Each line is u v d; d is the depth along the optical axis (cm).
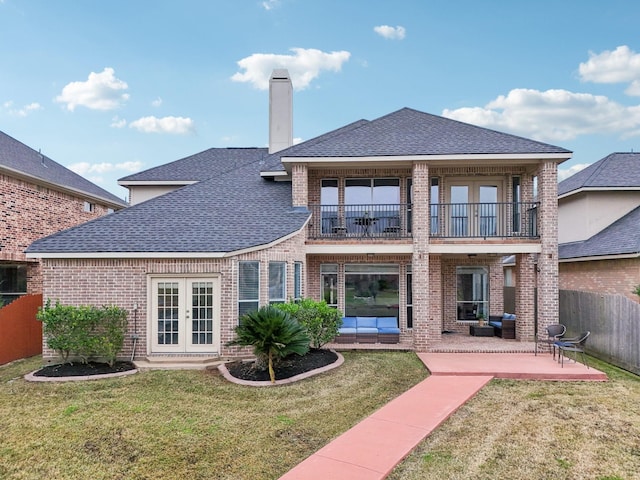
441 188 1524
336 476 531
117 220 1284
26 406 795
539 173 1392
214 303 1133
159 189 1878
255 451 611
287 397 845
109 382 941
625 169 1859
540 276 1355
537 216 1417
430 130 1512
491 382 978
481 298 1633
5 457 593
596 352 1263
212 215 1340
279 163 1658
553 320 1320
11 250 1499
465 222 1538
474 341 1434
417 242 1355
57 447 623
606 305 1214
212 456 596
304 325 1077
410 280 1516
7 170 1449
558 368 1062
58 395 858
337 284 1527
